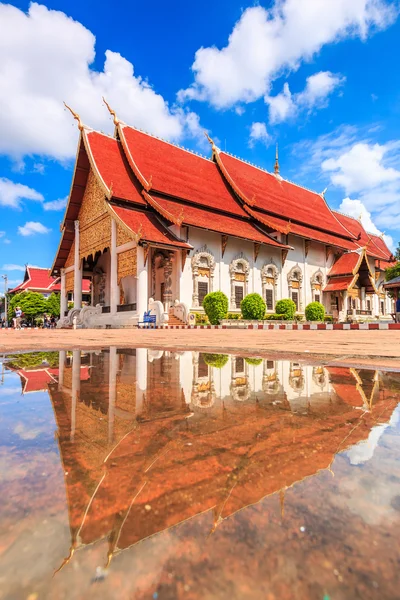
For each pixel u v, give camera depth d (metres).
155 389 1.95
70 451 0.96
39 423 1.25
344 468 0.83
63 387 2.02
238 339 7.65
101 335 10.69
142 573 0.45
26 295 39.28
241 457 0.91
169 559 0.48
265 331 12.81
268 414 1.39
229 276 22.73
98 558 0.48
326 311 29.16
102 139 22.73
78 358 3.72
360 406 1.53
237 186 25.30
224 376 2.41
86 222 25.20
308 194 33.66
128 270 19.91
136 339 8.02
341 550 0.50
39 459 0.89
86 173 24.59
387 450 0.96
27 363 3.26
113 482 0.75
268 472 0.81
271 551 0.50
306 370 2.70
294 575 0.44
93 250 24.03
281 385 2.07
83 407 1.51
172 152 24.61
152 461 0.88
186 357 3.74
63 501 0.66
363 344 5.75
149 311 18.61
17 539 0.52
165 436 1.10
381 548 0.51
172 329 16.39
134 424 1.24
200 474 0.80
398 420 1.29
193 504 0.65
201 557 0.49
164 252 20.80
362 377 2.36
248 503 0.66
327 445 1.01
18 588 0.41
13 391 1.88
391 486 0.73
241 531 0.56
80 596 0.40
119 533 0.55
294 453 0.94
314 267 28.81
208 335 9.95
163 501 0.66
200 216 21.05
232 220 23.41
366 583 0.43
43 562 0.47
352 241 33.12
